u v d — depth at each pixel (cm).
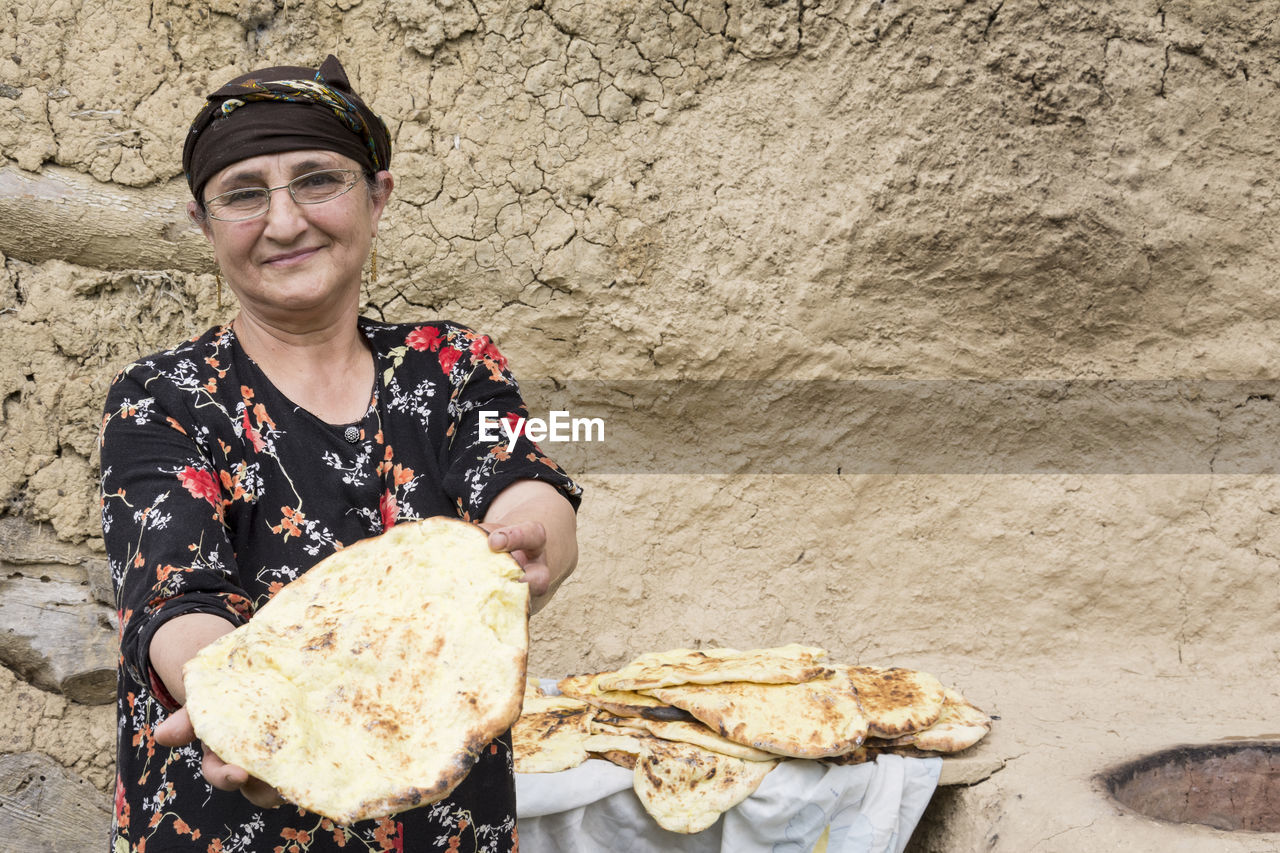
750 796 213
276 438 137
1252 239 301
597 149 286
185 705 109
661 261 289
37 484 267
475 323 290
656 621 303
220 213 137
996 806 227
